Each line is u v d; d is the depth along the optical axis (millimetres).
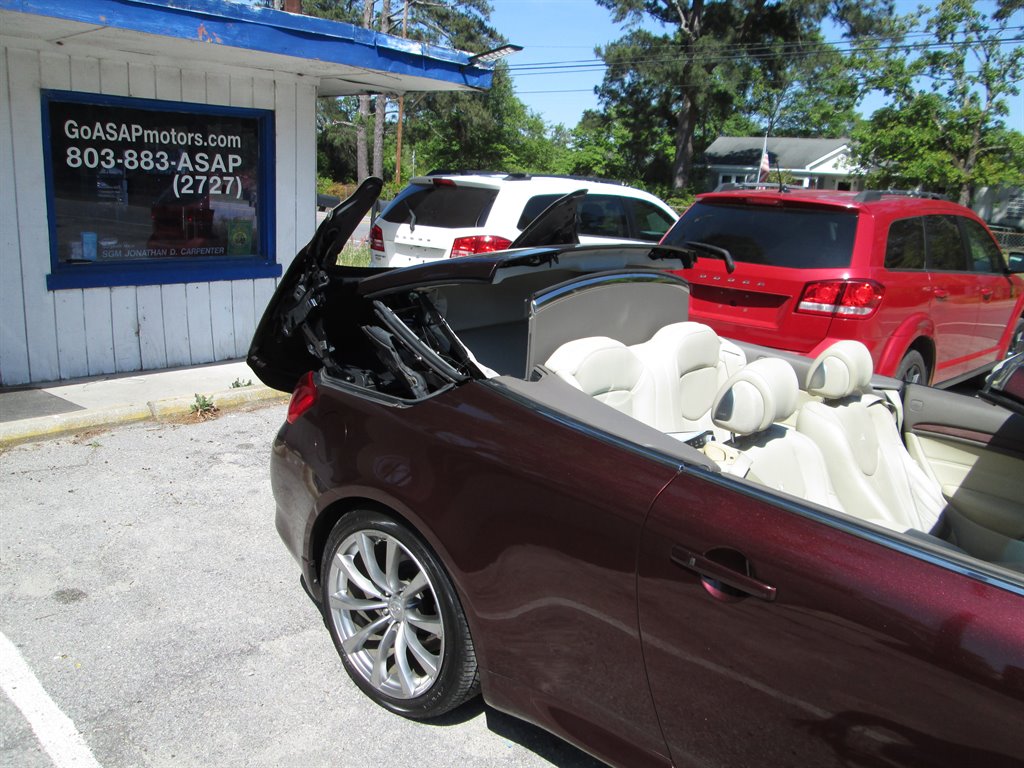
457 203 7754
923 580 1854
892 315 5582
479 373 2775
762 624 1978
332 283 3391
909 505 3307
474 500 2520
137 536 4176
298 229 7488
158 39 5438
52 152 6027
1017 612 1747
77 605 3535
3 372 6109
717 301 5988
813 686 1902
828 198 5734
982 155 36156
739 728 2045
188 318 6984
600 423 2508
